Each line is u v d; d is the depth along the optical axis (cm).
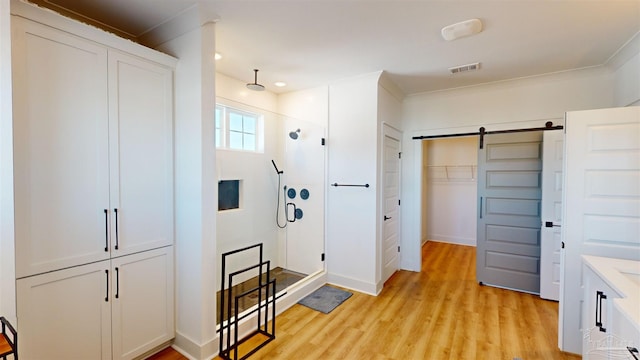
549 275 320
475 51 266
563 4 191
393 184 394
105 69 182
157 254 213
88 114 175
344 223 354
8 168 131
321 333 248
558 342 227
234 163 312
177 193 222
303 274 377
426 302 312
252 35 239
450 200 578
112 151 186
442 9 200
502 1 189
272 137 366
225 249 298
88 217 176
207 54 208
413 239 420
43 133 157
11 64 138
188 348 215
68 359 169
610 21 210
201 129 205
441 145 579
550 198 320
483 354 219
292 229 382
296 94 392
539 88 334
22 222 150
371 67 310
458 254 502
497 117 359
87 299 176
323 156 365
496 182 360
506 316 280
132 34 237
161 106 213
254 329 250
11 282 132
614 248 203
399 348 227
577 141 212
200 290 208
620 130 200
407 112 420
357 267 345
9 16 131
